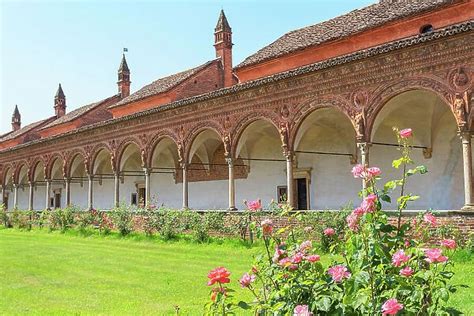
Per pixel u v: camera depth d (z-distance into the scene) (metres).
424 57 14.70
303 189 24.55
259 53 24.48
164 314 8.70
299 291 4.35
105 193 38.19
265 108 19.95
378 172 4.47
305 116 18.42
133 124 27.89
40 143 37.72
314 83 17.95
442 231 13.27
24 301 10.09
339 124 22.22
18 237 26.52
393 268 4.05
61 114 51.81
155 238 21.89
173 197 32.44
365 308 3.90
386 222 4.27
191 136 23.80
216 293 4.73
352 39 19.30
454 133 18.95
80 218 27.81
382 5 21.34
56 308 9.37
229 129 21.58
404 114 19.19
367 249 4.09
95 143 31.42
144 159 26.94
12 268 14.89
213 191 29.64
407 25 17.73
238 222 18.91
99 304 9.72
